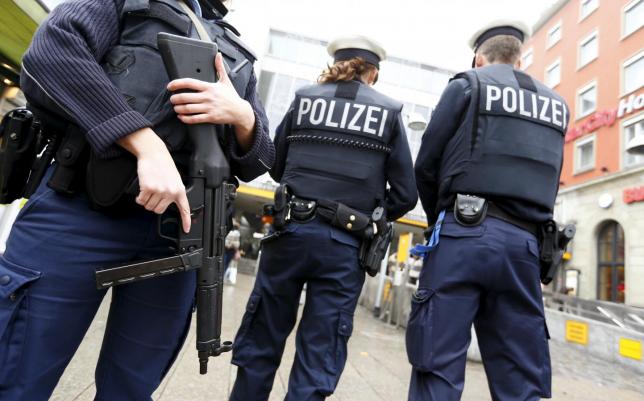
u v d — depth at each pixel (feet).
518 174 5.11
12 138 3.32
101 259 3.16
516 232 5.04
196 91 3.13
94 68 2.81
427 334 4.99
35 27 11.94
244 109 3.45
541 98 5.58
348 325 5.81
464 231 5.05
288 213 5.98
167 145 3.25
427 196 6.15
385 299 24.02
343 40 7.00
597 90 54.70
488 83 5.51
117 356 3.61
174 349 3.90
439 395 4.71
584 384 14.17
